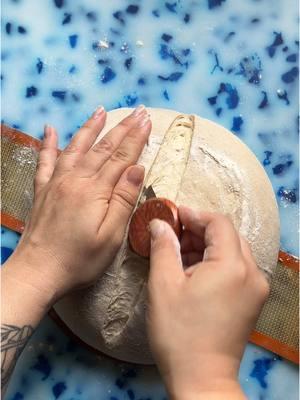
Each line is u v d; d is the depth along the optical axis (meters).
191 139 0.46
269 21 0.57
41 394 0.50
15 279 0.41
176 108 0.55
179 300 0.34
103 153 0.44
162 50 0.56
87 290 0.44
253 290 0.35
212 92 0.56
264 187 0.47
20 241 0.44
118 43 0.56
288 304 0.52
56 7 0.56
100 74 0.55
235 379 0.34
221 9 0.57
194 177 0.45
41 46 0.55
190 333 0.34
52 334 0.51
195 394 0.33
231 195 0.45
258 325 0.52
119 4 0.56
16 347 0.41
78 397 0.51
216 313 0.34
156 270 0.35
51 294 0.42
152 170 0.45
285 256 0.52
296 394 0.52
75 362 0.51
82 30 0.56
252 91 0.56
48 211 0.43
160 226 0.37
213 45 0.56
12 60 0.55
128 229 0.43
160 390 0.51
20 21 0.56
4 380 0.41
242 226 0.45
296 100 0.56
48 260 0.42
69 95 0.55
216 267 0.34
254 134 0.55
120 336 0.45
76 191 0.42
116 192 0.43
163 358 0.34
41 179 0.46
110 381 0.51
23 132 0.54
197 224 0.38
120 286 0.44
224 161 0.45
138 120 0.45
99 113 0.47
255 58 0.56
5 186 0.52
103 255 0.42
